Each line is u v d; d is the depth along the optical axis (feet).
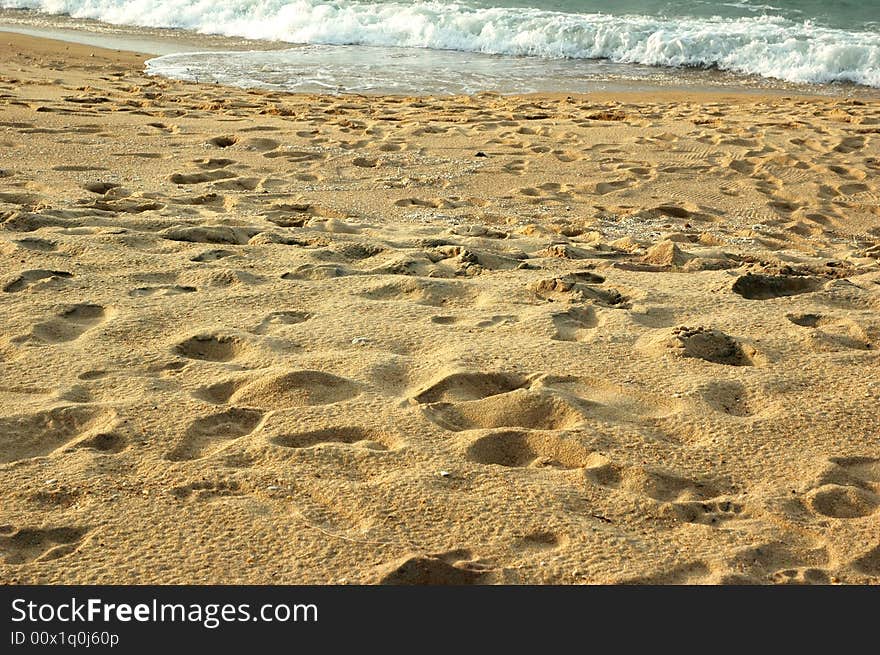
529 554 8.49
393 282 14.94
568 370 11.82
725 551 8.55
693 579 8.23
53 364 11.71
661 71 48.21
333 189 23.40
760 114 36.32
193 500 9.08
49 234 16.88
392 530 8.73
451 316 13.66
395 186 24.16
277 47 52.80
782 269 16.49
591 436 10.23
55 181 21.88
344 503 9.09
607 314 13.75
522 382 11.56
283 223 19.27
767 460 9.99
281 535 8.64
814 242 21.13
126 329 12.82
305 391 11.12
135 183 22.33
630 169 27.07
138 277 14.96
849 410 11.00
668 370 11.91
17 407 10.62
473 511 9.01
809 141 30.66
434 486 9.36
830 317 13.85
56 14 61.46
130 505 8.96
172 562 8.29
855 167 27.63
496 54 52.08
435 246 17.72
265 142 28.07
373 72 46.01
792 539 8.75
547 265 16.67
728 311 14.19
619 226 21.45
